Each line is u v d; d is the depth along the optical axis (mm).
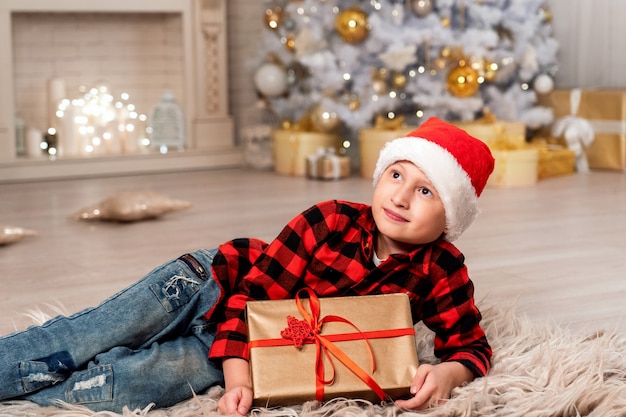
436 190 1525
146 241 3078
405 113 4848
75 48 5027
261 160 5062
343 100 4555
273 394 1447
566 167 4738
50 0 4676
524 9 4578
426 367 1507
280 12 4727
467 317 1620
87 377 1506
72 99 5023
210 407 1509
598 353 1667
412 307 1638
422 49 4504
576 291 2402
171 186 4391
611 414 1456
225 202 3887
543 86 4855
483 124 4523
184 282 1679
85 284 2500
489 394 1526
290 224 1619
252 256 1666
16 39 4863
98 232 3238
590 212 3629
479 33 4371
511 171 4316
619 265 2713
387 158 1572
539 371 1616
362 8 4551
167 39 5230
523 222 3406
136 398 1516
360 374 1476
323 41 4488
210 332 1643
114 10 4840
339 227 1612
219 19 5105
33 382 1496
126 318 1590
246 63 4961
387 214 1545
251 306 1531
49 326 1560
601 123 4805
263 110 5332
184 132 5188
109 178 4695
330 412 1463
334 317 1525
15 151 4633
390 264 1586
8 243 3037
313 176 4582
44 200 3977
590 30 4965
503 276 2564
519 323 1933
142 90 5227
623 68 4859
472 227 3309
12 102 4602
